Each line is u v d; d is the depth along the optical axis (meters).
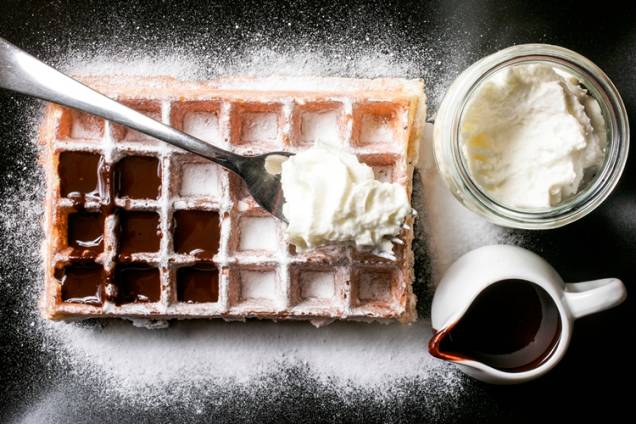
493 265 0.47
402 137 0.47
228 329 0.52
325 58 0.52
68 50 0.52
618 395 0.52
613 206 0.52
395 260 0.46
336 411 0.52
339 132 0.48
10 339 0.52
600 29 0.52
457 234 0.52
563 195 0.46
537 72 0.46
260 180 0.47
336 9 0.52
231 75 0.52
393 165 0.48
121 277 0.48
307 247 0.45
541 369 0.47
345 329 0.52
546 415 0.52
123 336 0.52
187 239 0.48
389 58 0.52
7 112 0.52
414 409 0.52
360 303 0.48
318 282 0.49
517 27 0.52
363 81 0.51
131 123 0.46
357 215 0.44
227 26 0.52
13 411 0.52
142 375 0.52
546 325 0.48
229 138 0.47
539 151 0.46
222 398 0.52
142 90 0.48
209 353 0.52
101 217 0.48
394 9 0.52
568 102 0.46
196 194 0.48
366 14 0.52
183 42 0.52
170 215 0.47
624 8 0.52
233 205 0.47
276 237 0.48
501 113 0.46
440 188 0.52
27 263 0.52
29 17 0.52
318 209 0.44
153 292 0.48
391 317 0.48
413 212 0.45
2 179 0.52
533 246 0.52
